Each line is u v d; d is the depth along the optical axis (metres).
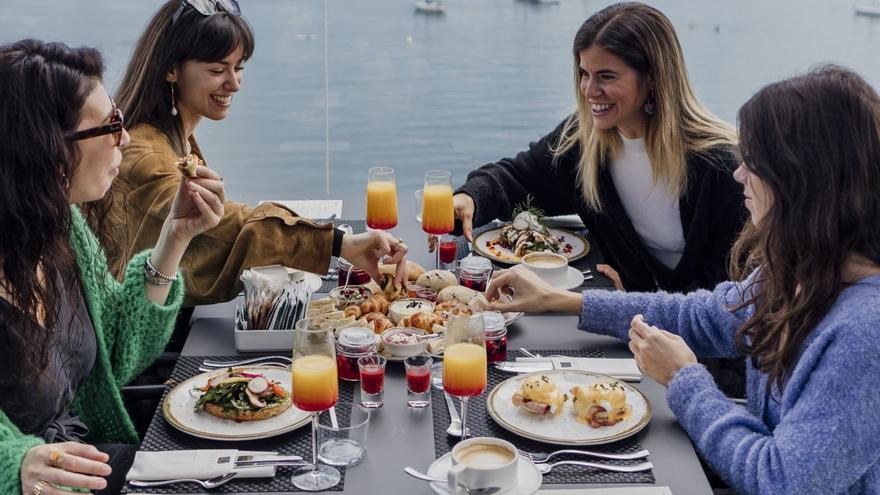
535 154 2.86
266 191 5.25
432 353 2.01
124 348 2.04
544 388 1.75
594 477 1.58
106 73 1.80
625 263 2.75
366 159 5.54
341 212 2.98
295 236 2.25
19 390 1.71
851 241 1.51
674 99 2.46
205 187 2.00
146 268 2.04
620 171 2.65
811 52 5.38
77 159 1.72
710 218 2.53
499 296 2.23
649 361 1.83
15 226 1.65
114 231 2.37
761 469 1.52
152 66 2.41
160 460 1.59
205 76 2.44
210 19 2.39
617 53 2.41
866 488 1.50
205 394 1.76
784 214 1.54
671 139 2.48
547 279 2.37
